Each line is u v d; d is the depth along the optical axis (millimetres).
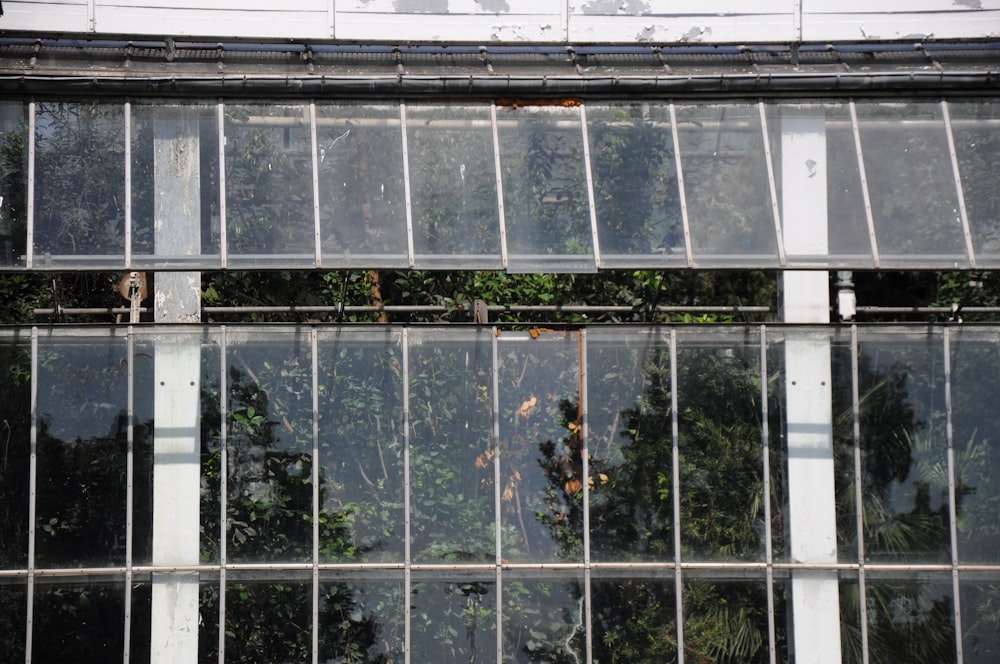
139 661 10789
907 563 11102
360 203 11273
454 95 11562
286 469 11078
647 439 11250
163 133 11266
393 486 11102
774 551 11180
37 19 11766
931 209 11406
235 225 11117
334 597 10969
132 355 11031
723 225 11336
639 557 11094
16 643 10672
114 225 11031
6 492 10797
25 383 10922
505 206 11328
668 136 11570
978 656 10992
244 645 10891
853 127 11625
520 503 11180
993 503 11148
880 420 11289
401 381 11234
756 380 11336
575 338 11391
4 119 11164
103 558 10828
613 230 11289
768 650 11047
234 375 11133
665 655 11008
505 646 11016
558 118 11602
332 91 11414
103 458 10922
